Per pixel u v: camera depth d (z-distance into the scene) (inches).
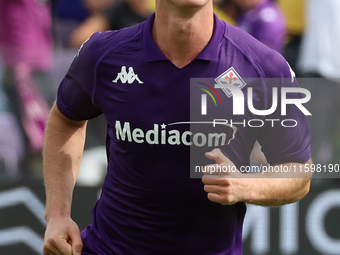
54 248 284.2
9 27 541.3
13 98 531.5
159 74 256.8
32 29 552.1
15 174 526.0
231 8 650.2
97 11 625.6
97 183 527.2
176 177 260.2
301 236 532.7
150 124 257.0
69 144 312.7
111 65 266.1
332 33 568.1
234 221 277.9
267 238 534.0
